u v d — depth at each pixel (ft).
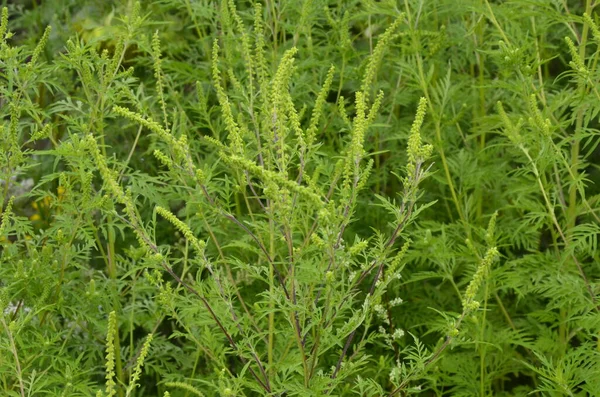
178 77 16.22
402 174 15.87
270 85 11.28
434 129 15.26
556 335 13.25
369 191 15.69
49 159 17.65
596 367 11.63
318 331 9.30
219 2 15.97
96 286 12.60
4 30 11.85
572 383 11.41
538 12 12.66
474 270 13.48
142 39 13.46
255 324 10.32
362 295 14.52
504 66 12.69
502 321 14.83
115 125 16.51
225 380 10.66
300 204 9.56
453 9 14.53
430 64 14.79
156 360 13.12
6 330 9.83
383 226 15.61
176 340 15.87
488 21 16.10
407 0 13.82
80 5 18.83
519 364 14.24
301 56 15.10
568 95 12.78
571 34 16.53
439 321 13.52
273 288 9.64
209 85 15.43
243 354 9.92
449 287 15.61
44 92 17.62
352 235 14.73
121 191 9.62
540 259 12.98
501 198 15.26
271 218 9.45
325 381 9.41
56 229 11.92
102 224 11.91
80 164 10.89
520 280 12.47
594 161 17.44
